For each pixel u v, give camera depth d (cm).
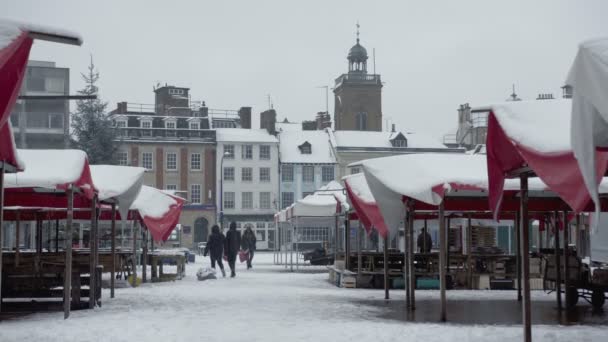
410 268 1586
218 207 7681
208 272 2717
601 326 1281
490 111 994
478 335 1147
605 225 2645
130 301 1777
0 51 679
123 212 1873
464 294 2038
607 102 627
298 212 3055
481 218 2373
